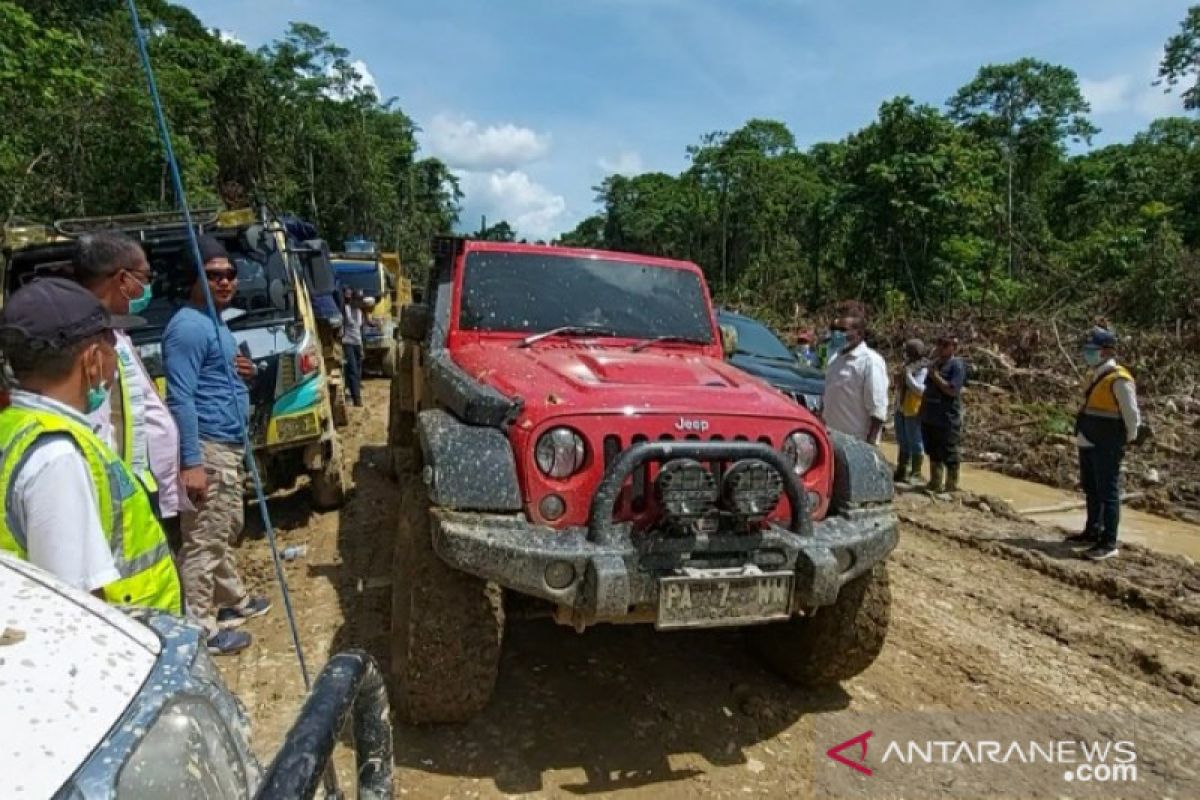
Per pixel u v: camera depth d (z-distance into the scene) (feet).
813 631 11.78
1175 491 27.43
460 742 10.65
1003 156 146.61
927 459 33.17
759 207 179.52
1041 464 30.83
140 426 9.76
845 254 119.34
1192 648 15.01
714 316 15.90
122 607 5.25
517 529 9.68
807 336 38.88
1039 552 20.48
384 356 50.19
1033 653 14.55
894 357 56.18
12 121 41.32
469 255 15.02
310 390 19.66
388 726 5.28
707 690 12.41
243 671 12.48
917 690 12.88
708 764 10.54
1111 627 15.90
